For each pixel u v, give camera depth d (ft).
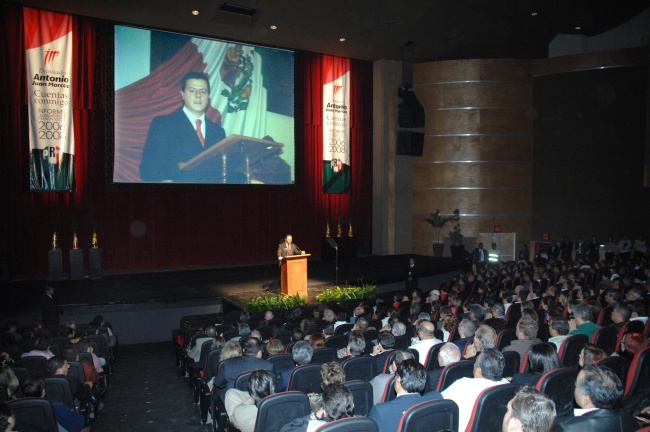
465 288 42.83
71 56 54.60
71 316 40.19
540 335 21.89
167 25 58.08
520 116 74.08
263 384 13.65
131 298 43.55
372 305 43.65
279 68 66.39
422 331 19.24
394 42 66.74
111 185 56.80
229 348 17.75
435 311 30.53
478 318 25.12
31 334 27.50
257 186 64.85
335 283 51.47
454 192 74.43
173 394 26.07
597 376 9.75
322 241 68.18
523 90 74.02
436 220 73.41
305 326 26.53
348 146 72.90
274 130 65.98
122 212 59.31
